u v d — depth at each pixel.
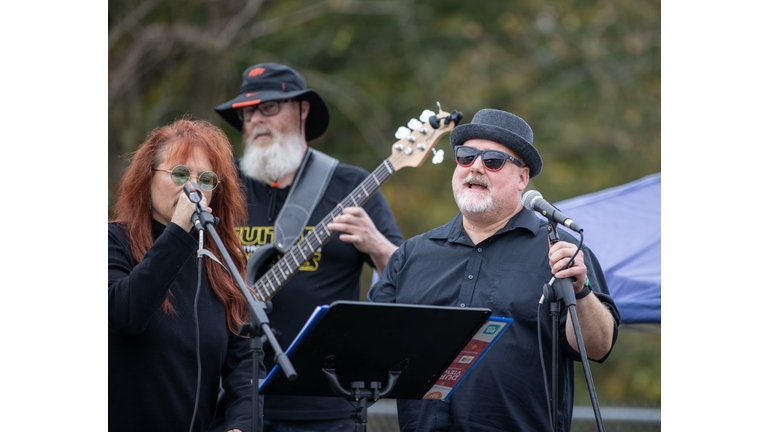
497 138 10.56
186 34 28.53
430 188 31.70
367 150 32.19
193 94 29.44
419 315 8.25
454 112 12.91
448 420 9.95
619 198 14.40
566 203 14.69
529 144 10.62
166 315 9.28
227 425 9.67
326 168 13.77
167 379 9.20
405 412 10.42
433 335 8.47
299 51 30.98
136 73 28.97
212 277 9.79
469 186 10.58
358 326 8.20
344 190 13.66
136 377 9.12
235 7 30.20
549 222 9.41
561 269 9.01
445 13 33.34
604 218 14.02
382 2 31.11
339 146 32.31
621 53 32.72
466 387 9.97
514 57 32.81
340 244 13.14
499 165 10.44
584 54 32.59
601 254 13.46
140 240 9.54
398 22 31.91
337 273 13.13
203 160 9.70
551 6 33.41
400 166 12.98
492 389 9.89
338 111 32.09
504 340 10.03
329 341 8.25
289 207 13.41
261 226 13.49
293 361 8.34
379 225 13.60
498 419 9.82
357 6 31.05
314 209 13.43
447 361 8.78
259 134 13.81
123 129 28.06
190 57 29.53
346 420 12.60
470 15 33.25
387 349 8.48
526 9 33.25
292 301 12.87
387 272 11.10
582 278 9.25
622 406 17.92
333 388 8.52
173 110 29.11
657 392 30.55
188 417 9.33
